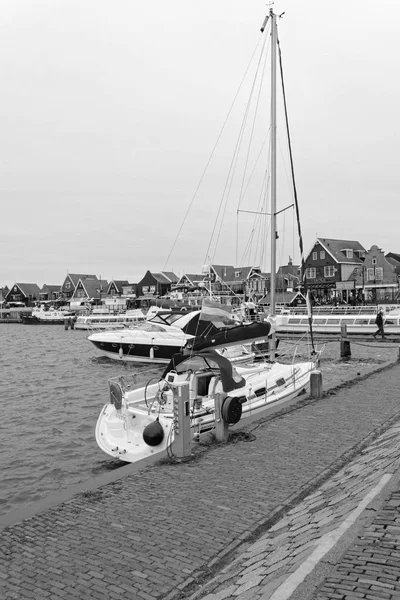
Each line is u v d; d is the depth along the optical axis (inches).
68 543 213.6
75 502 259.1
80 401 761.6
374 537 170.2
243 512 243.1
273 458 328.8
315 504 239.0
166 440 384.2
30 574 189.6
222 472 303.0
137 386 548.4
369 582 142.7
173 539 215.3
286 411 467.8
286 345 1348.4
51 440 543.5
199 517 237.8
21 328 3435.0
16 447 519.8
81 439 545.3
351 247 2883.9
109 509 249.0
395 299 2484.0
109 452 411.2
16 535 222.4
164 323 829.2
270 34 879.1
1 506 373.7
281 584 146.7
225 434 370.6
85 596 174.7
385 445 314.2
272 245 858.1
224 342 497.4
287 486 278.2
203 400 464.1
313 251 2876.5
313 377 532.7
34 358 1424.7
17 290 5403.5
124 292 4311.0
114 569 191.8
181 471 306.2
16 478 429.4
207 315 495.5
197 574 187.0
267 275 3053.6
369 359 1122.7
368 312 1754.4
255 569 177.2
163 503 255.6
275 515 240.4
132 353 1181.7
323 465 313.7
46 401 769.6
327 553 160.9
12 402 767.1
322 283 2768.2
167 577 185.5
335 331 1578.5
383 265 2623.0
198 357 489.1
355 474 269.0
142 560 198.1
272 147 870.4
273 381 557.0
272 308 848.3
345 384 623.5
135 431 423.2
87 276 4904.0
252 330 513.0
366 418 436.5
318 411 467.2
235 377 482.6
